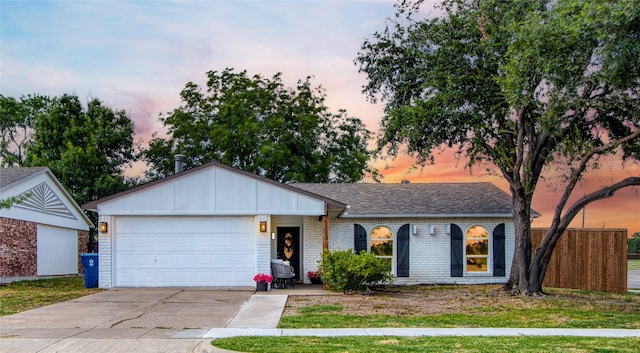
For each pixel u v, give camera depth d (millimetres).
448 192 25906
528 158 18797
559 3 15250
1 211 22250
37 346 9797
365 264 18922
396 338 10570
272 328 11805
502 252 23703
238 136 39844
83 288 20547
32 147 40719
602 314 14656
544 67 14953
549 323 13070
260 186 20031
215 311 14320
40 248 26156
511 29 16047
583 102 15898
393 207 23969
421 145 20062
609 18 13461
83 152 38156
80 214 31531
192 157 41406
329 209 20891
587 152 17781
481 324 12781
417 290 20750
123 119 41750
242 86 42312
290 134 41188
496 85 18500
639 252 41969
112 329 11609
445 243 23750
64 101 40625
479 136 19141
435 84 18844
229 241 20250
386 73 21109
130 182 41781
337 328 11867
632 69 14109
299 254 23984
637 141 19047
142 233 20219
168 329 11609
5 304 15688
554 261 22578
